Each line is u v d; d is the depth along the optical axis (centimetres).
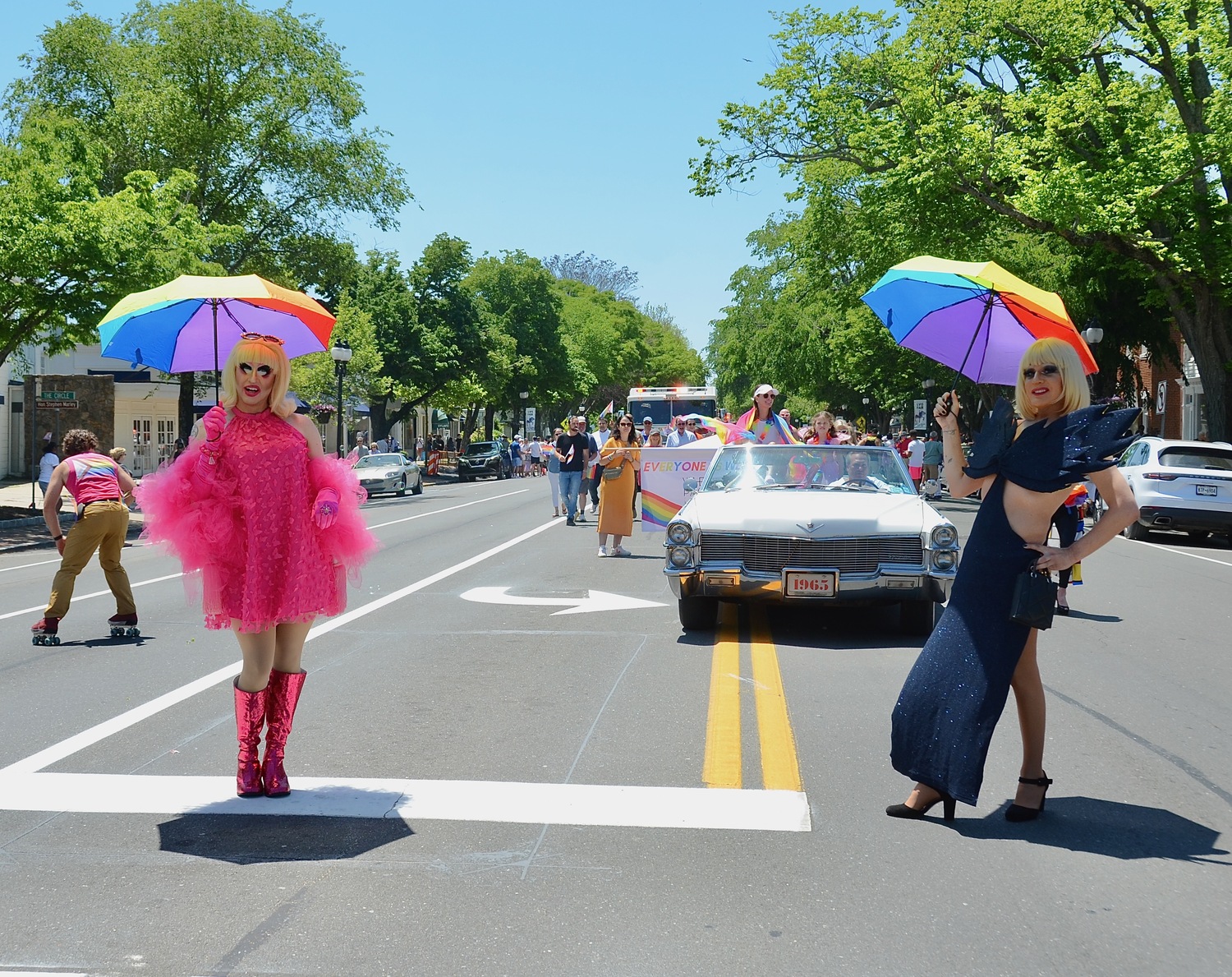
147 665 854
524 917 393
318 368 4581
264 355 512
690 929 384
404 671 814
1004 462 486
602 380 10156
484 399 6906
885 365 4772
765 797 524
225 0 3897
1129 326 3588
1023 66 3042
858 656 863
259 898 409
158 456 4975
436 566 1520
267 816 498
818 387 6122
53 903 405
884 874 434
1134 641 981
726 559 919
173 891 416
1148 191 2509
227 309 641
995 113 2848
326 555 523
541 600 1184
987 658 483
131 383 4769
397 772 564
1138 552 1920
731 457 1060
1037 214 2592
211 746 614
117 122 3812
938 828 487
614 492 1639
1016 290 552
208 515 503
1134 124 2644
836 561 903
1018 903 408
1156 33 2659
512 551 1723
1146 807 521
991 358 613
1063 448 473
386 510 2983
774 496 980
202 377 4953
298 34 4062
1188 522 2089
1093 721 686
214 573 509
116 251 2588
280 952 367
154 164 3872
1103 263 3188
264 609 502
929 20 2820
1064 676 822
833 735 634
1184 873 439
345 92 4097
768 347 6075
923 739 491
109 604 1236
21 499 3491
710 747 606
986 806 520
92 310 2638
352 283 4519
